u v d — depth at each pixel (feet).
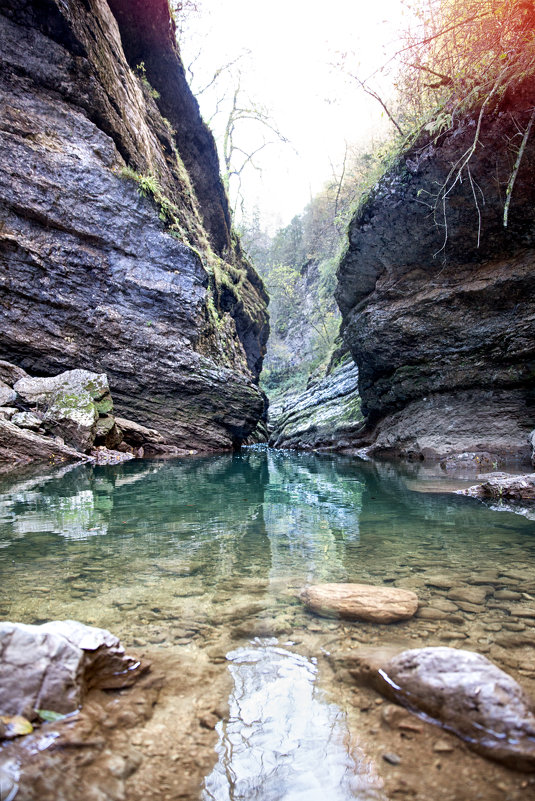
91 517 13.51
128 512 14.30
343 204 74.84
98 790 3.57
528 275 26.30
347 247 33.45
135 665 5.28
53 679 4.38
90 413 30.40
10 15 30.53
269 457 36.45
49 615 6.77
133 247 36.99
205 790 3.65
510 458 26.55
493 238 27.40
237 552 10.07
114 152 36.27
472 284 28.63
